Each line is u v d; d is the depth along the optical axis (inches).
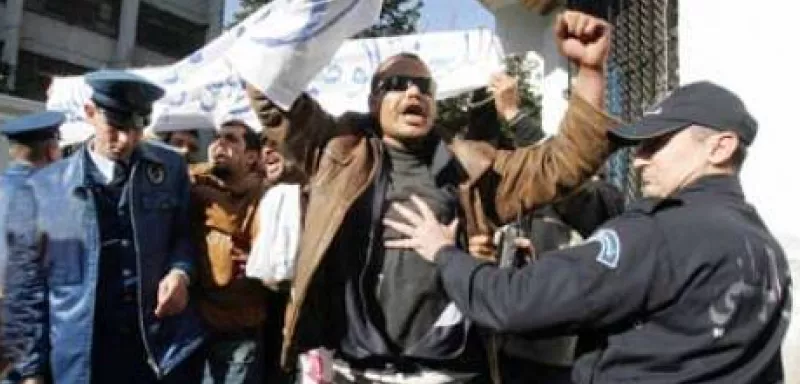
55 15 1272.1
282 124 115.0
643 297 87.2
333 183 111.5
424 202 110.7
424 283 108.7
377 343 109.7
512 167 117.1
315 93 210.1
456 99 242.7
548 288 89.4
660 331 87.6
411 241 106.0
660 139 95.7
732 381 85.7
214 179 171.2
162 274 150.3
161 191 151.5
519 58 327.3
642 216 90.9
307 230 111.7
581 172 112.0
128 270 146.2
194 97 209.0
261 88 109.9
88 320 141.0
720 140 93.0
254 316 170.9
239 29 208.5
